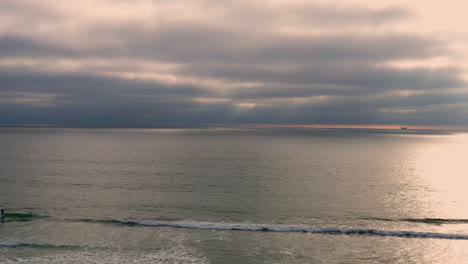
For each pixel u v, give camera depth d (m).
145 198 53.16
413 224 41.44
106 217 42.78
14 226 38.97
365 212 46.50
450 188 64.06
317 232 38.03
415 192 60.00
